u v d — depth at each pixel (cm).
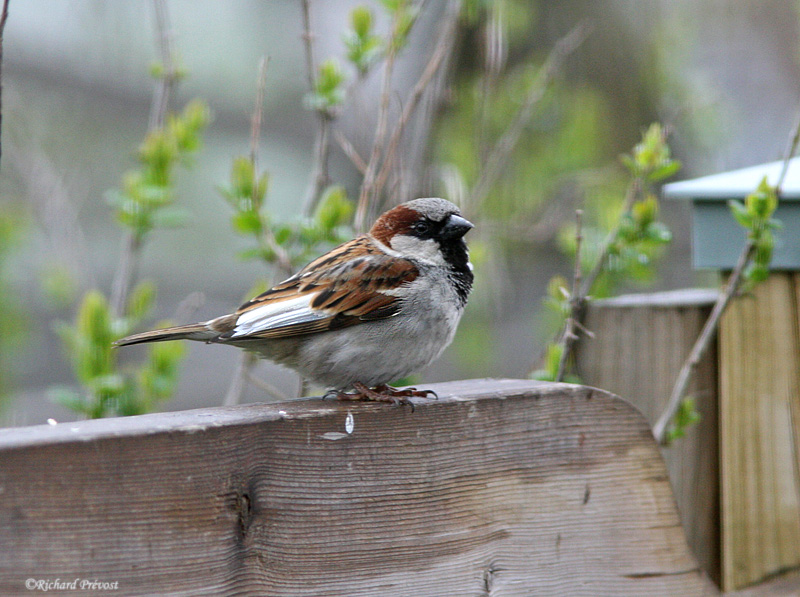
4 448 443
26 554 446
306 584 534
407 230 790
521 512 616
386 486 567
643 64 1460
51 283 1196
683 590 658
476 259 1073
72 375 1580
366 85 1345
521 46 1445
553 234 1352
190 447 494
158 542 481
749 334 764
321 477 545
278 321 733
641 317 825
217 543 500
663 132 854
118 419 518
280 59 1730
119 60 1634
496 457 610
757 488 761
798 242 746
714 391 810
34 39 1588
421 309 755
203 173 1753
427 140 1035
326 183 927
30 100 1584
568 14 1446
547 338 1256
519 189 1295
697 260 788
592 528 638
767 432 759
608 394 654
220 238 1820
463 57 1241
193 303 965
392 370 759
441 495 586
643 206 841
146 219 956
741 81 1827
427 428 584
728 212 774
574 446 640
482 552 597
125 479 473
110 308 1061
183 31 1678
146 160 967
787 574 753
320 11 1759
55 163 1579
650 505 658
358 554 553
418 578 573
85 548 461
